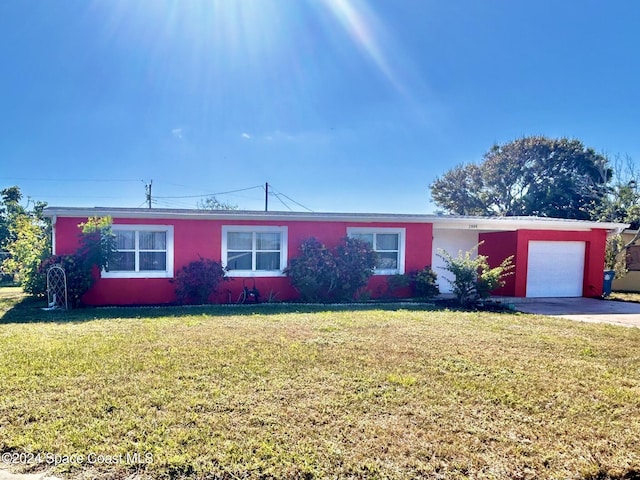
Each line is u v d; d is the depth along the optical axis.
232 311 9.87
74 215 11.02
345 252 12.29
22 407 3.86
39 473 2.89
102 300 11.20
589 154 30.27
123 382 4.53
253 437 3.38
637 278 17.95
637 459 3.22
